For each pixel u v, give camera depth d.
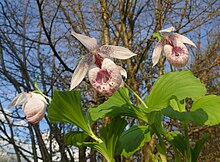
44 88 1.43
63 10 1.39
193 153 0.47
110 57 0.45
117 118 0.46
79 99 0.44
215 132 1.72
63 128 1.52
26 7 1.51
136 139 0.53
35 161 1.51
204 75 1.43
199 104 0.47
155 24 1.37
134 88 1.26
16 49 1.46
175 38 0.48
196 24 1.45
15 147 1.49
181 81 0.45
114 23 1.39
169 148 1.30
